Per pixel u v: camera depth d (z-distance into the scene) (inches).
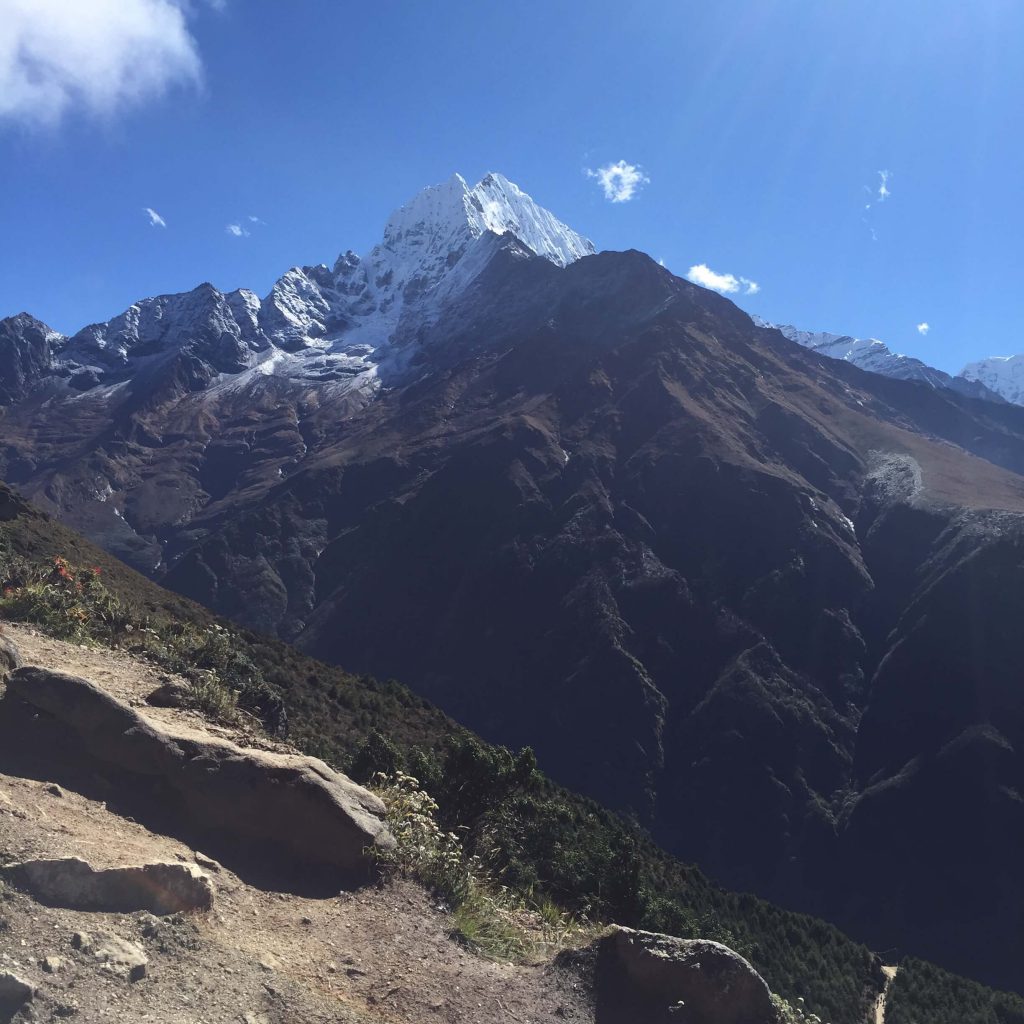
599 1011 228.4
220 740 279.0
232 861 246.1
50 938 171.3
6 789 228.1
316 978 203.0
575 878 409.7
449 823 396.2
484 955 249.6
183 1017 165.3
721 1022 229.8
